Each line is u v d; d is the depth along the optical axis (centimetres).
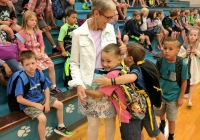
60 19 350
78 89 148
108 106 158
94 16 141
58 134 227
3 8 251
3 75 229
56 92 253
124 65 154
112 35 158
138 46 153
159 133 174
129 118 151
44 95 208
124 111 151
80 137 230
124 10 534
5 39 238
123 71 146
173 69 192
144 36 470
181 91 196
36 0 287
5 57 219
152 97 155
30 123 195
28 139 196
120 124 158
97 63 152
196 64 283
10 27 258
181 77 193
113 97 153
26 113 192
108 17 138
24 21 238
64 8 346
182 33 627
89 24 151
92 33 150
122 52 152
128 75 142
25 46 238
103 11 135
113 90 148
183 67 190
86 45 148
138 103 149
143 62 153
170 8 747
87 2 445
